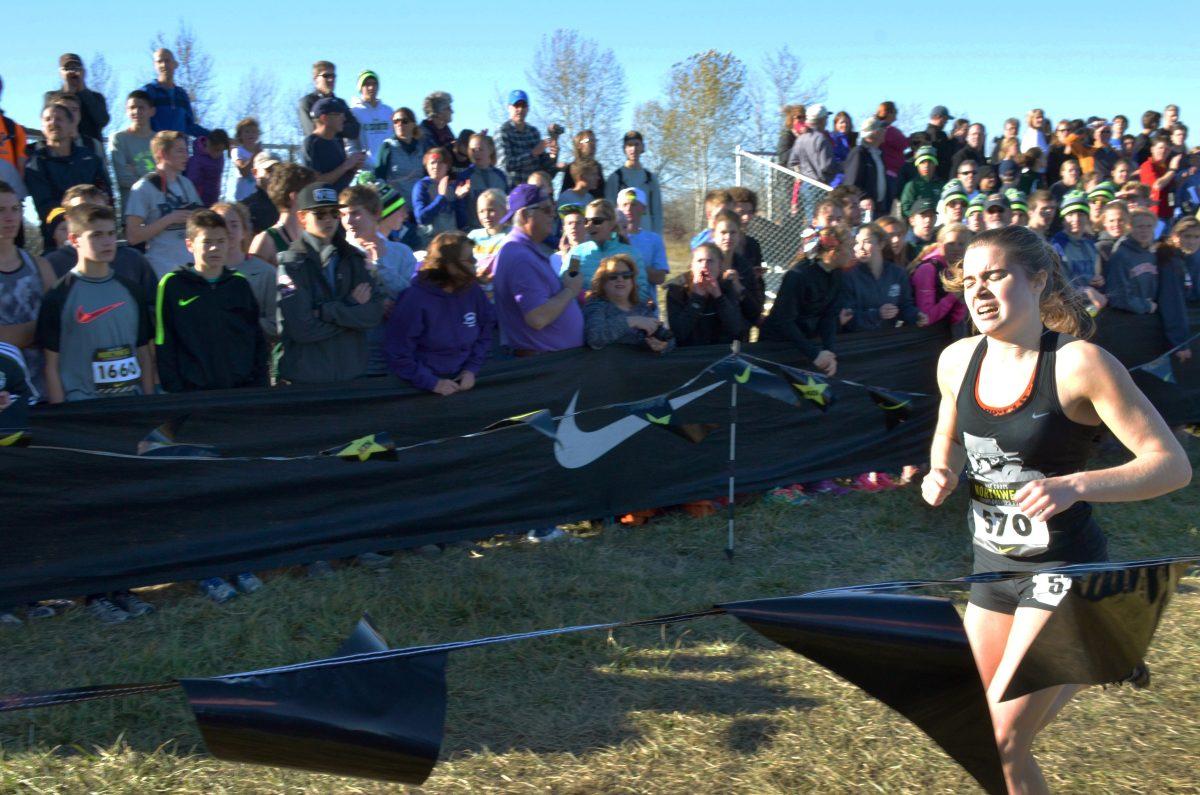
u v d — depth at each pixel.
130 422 4.26
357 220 5.37
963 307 6.32
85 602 4.34
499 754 3.22
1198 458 6.92
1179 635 4.09
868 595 1.90
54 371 4.40
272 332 5.25
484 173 7.68
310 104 8.11
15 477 4.07
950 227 6.34
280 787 3.02
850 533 5.44
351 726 1.64
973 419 2.46
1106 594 2.20
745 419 5.82
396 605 4.35
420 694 1.70
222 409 4.45
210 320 4.54
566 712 3.48
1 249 4.41
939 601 1.90
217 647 3.94
